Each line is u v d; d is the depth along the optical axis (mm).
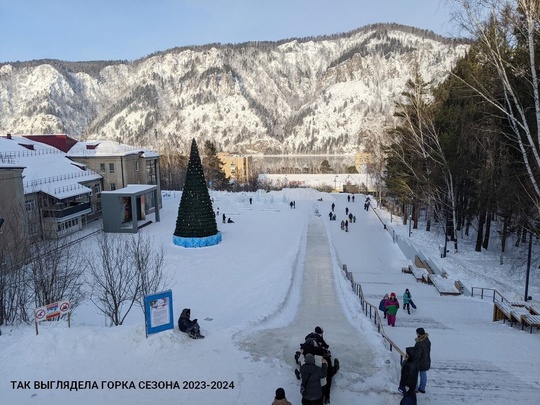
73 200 45719
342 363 12414
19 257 21703
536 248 34031
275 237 43094
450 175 34406
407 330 17344
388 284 27906
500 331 17281
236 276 28969
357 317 18656
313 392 9227
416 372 9617
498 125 25062
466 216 40094
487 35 20656
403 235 44344
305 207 66750
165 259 33406
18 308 19078
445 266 30156
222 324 18719
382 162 67875
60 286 20156
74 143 59281
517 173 25297
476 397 10477
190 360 12305
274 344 13656
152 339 12859
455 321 19500
